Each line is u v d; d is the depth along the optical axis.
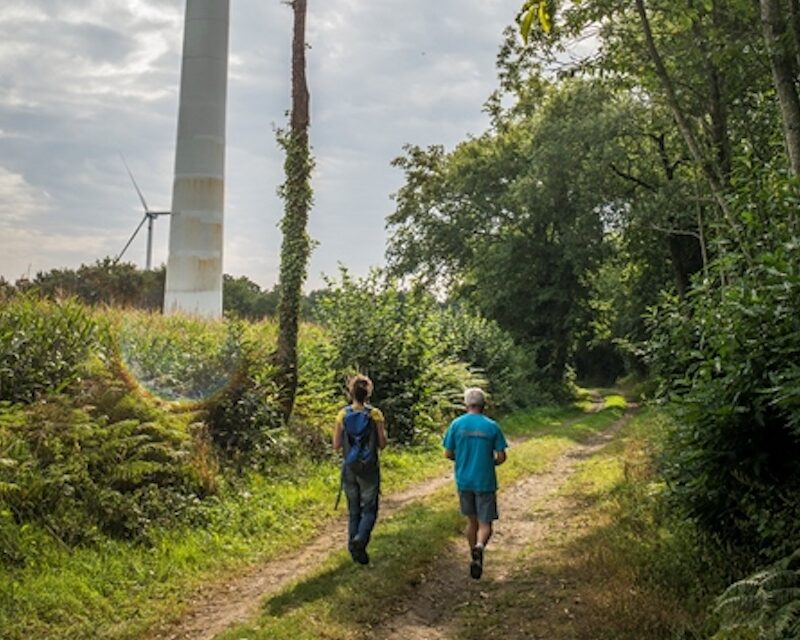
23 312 12.07
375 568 8.02
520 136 44.91
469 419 8.26
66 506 8.57
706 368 7.27
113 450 9.66
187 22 29.66
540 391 38.25
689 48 14.21
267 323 22.11
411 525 9.98
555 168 35.12
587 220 36.47
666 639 5.78
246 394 13.88
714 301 8.35
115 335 13.68
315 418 16.64
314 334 21.61
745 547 7.26
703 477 7.19
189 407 13.02
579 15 13.20
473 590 7.65
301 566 8.61
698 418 7.15
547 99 35.31
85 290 38.16
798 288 6.61
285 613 6.78
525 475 14.94
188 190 29.25
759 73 13.89
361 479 8.24
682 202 24.58
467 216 45.38
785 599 5.18
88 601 7.01
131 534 8.84
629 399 44.69
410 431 18.94
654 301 33.03
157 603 7.25
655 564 7.38
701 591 6.59
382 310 20.25
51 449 9.06
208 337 16.75
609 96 27.23
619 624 6.06
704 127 16.12
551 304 42.16
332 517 11.00
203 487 10.80
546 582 7.62
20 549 7.55
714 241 8.72
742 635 5.21
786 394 6.03
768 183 8.34
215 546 9.07
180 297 29.06
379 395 19.00
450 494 12.28
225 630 6.54
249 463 12.92
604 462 15.48
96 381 11.14
